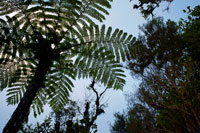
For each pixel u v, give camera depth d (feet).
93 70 7.79
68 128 7.64
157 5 10.89
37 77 6.02
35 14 6.70
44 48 6.34
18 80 7.70
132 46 7.89
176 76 13.37
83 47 7.45
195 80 13.66
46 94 8.57
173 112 13.70
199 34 15.84
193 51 16.67
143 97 16.11
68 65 7.39
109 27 7.47
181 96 12.46
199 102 12.01
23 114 5.20
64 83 8.57
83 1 6.85
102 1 6.85
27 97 5.49
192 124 11.35
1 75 6.93
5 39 5.91
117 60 7.66
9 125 4.84
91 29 7.44
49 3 6.55
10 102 8.23
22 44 6.27
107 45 7.67
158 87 15.26
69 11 6.98
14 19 6.35
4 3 5.98
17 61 6.95
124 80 7.77
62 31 7.11
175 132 13.37
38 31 6.67
